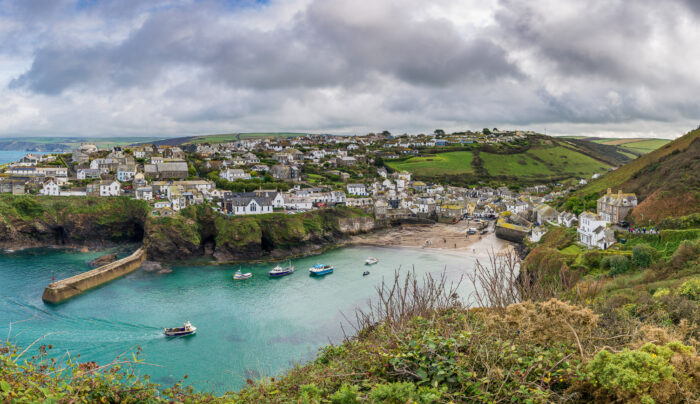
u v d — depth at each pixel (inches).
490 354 403.5
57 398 310.8
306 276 2992.1
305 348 1748.3
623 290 1590.8
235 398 463.8
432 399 342.3
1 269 3093.0
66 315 2185.0
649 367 330.0
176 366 1592.0
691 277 1534.2
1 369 323.6
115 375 388.2
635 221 3149.6
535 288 598.5
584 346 425.4
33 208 3969.0
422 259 3489.2
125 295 2554.1
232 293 2583.7
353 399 380.5
